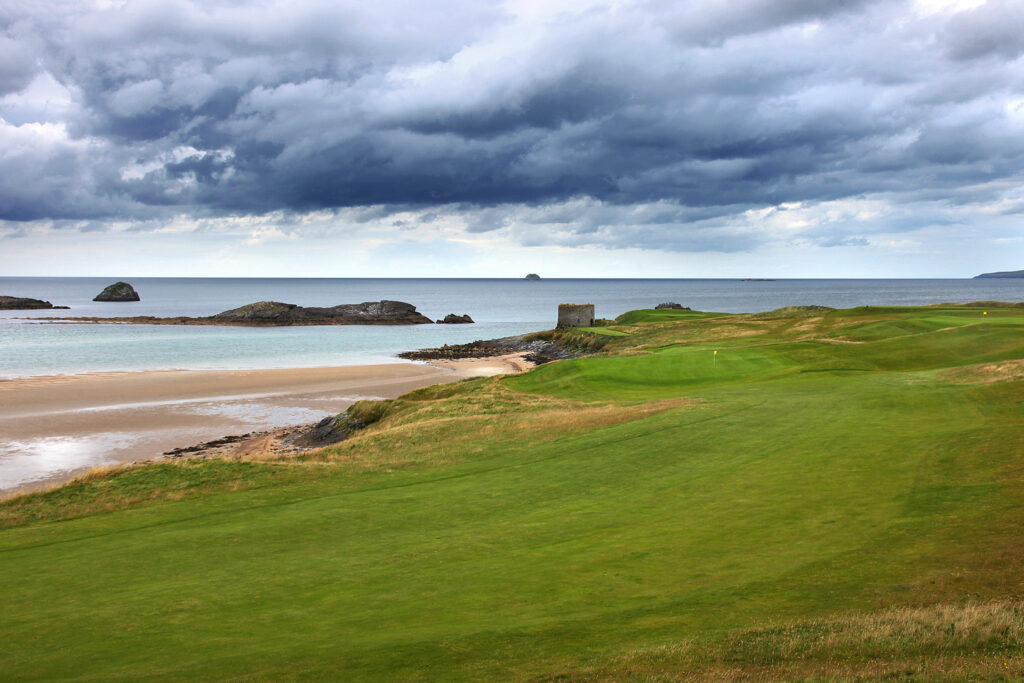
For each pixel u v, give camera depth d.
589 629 9.80
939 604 9.22
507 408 36.94
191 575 13.57
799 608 9.85
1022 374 29.81
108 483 22.20
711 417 27.11
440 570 13.12
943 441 19.61
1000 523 12.38
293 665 9.16
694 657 8.41
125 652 9.98
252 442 40.53
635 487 18.55
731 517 15.01
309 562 14.08
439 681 8.40
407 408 42.16
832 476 17.48
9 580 13.63
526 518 16.47
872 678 7.32
